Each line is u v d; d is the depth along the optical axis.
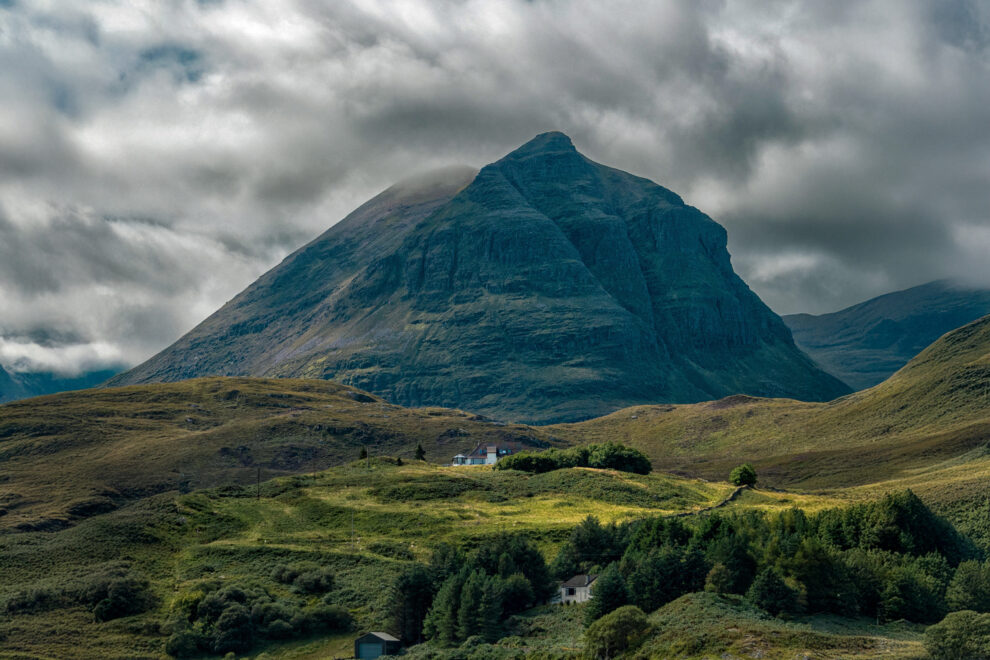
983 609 147.62
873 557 160.38
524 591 169.12
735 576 155.62
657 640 137.62
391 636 164.62
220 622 169.00
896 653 127.88
